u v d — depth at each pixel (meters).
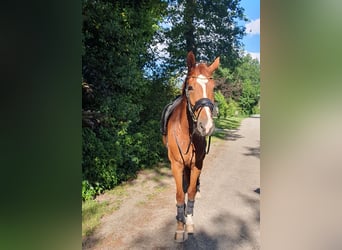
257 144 5.62
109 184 3.64
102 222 2.71
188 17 5.56
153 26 4.40
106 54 3.53
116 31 3.48
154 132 4.70
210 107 2.04
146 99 4.71
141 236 2.50
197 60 6.20
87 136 3.21
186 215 2.60
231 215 2.83
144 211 3.01
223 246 2.27
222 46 6.28
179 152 2.40
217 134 6.41
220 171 4.13
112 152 3.55
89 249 2.24
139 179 4.08
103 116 3.42
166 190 3.65
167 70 5.27
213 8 5.84
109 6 3.55
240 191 3.44
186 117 2.30
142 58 4.62
